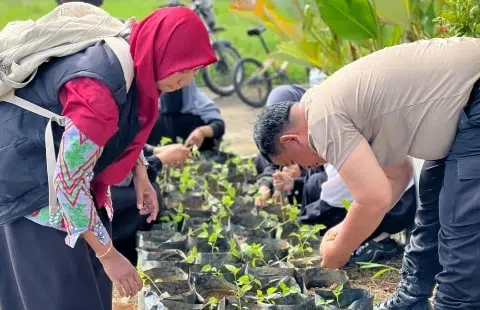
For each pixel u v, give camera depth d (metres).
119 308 4.04
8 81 2.73
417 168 4.33
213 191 5.17
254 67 11.49
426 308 3.58
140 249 4.12
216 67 11.57
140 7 18.30
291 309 3.32
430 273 3.51
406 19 4.41
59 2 4.75
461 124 2.83
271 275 3.68
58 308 2.91
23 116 2.76
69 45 2.75
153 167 4.65
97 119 2.62
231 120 10.12
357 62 2.92
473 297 2.94
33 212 2.84
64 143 2.63
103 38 2.77
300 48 5.10
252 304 3.38
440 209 2.97
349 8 4.39
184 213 4.62
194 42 2.71
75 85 2.65
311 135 2.85
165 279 3.74
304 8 5.07
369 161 2.77
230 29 16.78
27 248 2.88
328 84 2.89
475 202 2.83
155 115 2.86
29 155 2.78
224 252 4.06
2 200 2.82
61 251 2.88
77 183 2.67
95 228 2.78
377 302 4.01
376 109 2.82
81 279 2.93
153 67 2.72
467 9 3.58
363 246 4.48
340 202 4.46
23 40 2.77
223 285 3.64
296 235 4.04
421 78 2.83
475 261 2.88
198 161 5.50
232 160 5.60
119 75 2.68
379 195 2.75
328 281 3.71
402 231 4.71
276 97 4.94
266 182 5.05
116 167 2.97
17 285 2.99
